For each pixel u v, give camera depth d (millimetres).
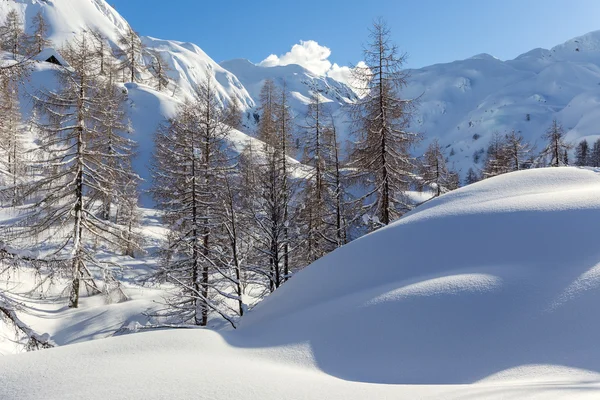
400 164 15492
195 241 14219
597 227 5566
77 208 16625
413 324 4730
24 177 14781
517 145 30953
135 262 23047
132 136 46781
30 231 15125
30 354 4668
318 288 6875
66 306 16188
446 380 3799
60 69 16906
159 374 3850
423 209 8555
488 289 4938
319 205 19250
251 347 5285
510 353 4016
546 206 6371
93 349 4824
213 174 15852
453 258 6035
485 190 8195
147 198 37531
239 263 10938
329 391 3395
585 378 3383
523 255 5566
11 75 9227
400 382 3859
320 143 20344
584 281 4664
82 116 16656
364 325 4977
